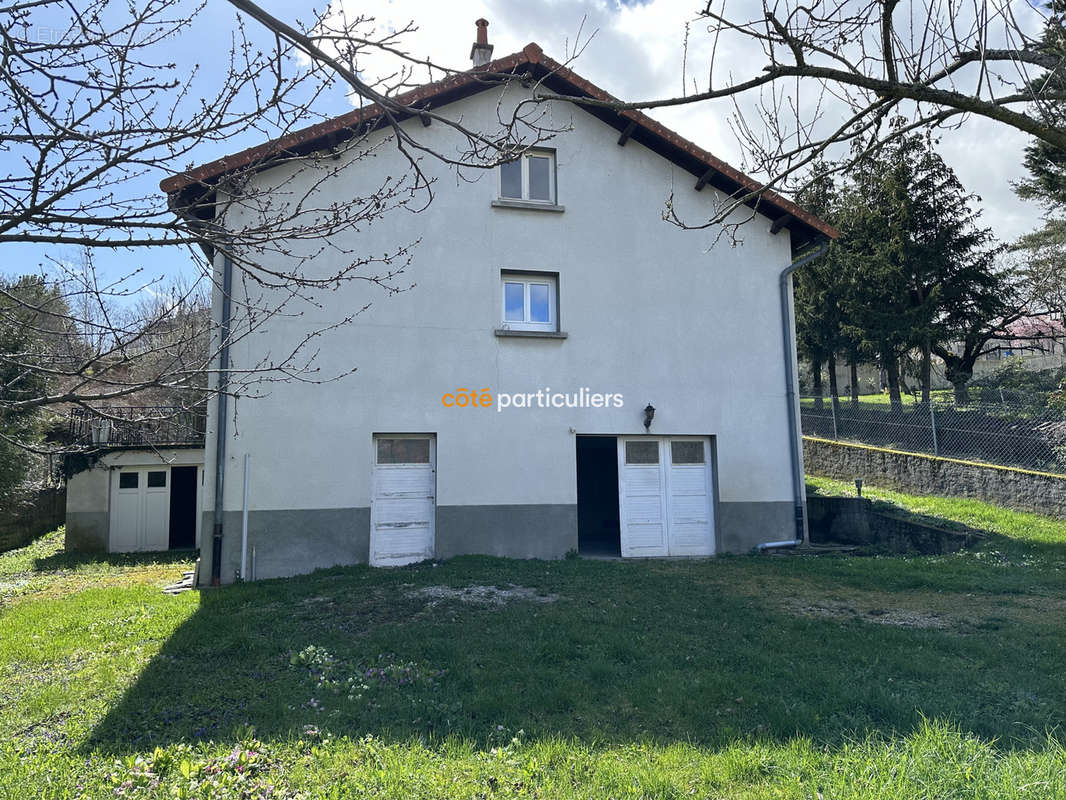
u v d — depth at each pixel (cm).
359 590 905
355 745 439
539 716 489
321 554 1091
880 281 2169
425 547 1162
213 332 995
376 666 598
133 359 383
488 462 1188
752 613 775
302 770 406
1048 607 790
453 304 1204
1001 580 938
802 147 485
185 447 1647
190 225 365
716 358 1321
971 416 1630
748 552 1288
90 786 389
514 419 1210
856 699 497
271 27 319
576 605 807
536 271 1260
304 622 757
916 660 594
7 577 1251
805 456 2086
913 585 927
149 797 377
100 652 666
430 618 752
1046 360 2506
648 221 1322
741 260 1358
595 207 1299
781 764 400
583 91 1277
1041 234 2288
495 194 1253
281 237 381
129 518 1636
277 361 1105
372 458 1140
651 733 459
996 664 585
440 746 434
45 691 552
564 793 374
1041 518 1373
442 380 1183
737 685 537
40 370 363
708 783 385
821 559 1166
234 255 381
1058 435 1447
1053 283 2330
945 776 363
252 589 948
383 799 369
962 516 1412
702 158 1295
